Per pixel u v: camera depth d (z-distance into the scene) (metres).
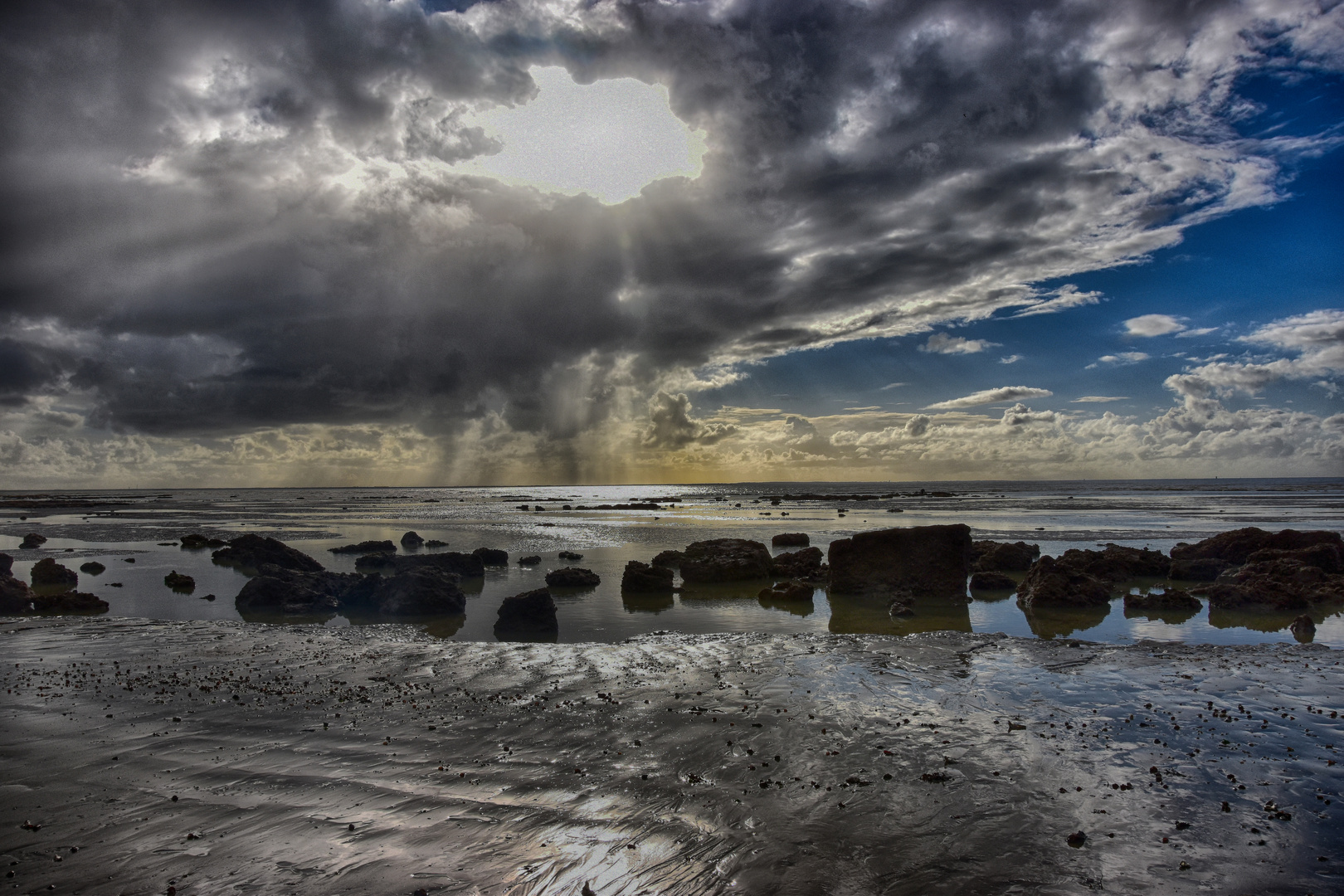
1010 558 32.50
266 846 7.41
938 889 6.57
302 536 56.06
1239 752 9.77
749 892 6.56
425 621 21.55
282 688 13.22
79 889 6.68
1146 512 75.44
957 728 10.76
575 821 7.90
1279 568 26.58
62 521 78.94
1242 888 6.61
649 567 27.88
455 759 9.68
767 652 15.81
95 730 10.91
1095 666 14.37
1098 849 7.29
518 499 162.88
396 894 6.54
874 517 72.00
